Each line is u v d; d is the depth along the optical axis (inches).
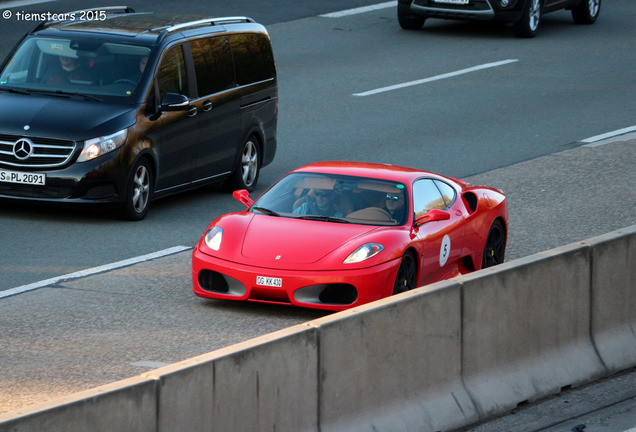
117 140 1648.6
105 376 1034.7
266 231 1278.3
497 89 2844.5
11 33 2982.3
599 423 996.6
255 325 1223.5
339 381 896.3
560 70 3070.9
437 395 976.3
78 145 1626.5
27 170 1632.6
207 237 1291.8
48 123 1641.2
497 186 2027.6
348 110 2593.5
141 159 1690.5
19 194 1643.7
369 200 1331.2
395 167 1429.6
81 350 1109.7
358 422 908.0
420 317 965.2
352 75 2920.8
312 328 876.6
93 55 1764.3
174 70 1788.9
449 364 992.9
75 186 1628.9
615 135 2449.6
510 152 2284.7
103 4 3390.7
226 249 1259.8
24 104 1684.3
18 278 1369.3
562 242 1689.2
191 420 782.5
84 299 1295.5
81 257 1485.0
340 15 3602.4
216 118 1867.6
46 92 1722.4
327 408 886.4
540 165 2190.0
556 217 1836.9
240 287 1238.3
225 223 1307.8
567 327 1119.6
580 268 1133.1
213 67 1883.6
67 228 1635.1
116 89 1721.2
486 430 979.3
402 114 2578.7
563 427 984.9
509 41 3393.2
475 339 1018.1
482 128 2474.2
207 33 1895.9
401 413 940.6
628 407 1049.5
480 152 2276.1
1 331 1159.6
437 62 3102.9
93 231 1626.5
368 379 919.7
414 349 959.6
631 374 1160.8
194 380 784.3
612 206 1913.1
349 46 3233.3
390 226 1294.3
